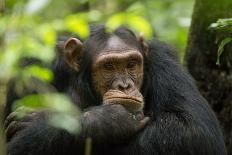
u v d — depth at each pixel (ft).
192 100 39.40
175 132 37.76
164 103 39.75
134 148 37.76
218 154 38.68
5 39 34.22
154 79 40.88
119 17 34.01
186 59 45.83
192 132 37.70
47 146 36.68
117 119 37.04
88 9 66.44
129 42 40.34
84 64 40.75
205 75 44.88
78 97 41.11
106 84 39.81
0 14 34.96
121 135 37.09
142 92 40.93
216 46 44.09
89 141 33.88
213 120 39.58
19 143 37.35
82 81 40.91
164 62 41.34
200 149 37.63
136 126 37.68
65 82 41.60
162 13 61.98
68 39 41.50
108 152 37.99
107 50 39.81
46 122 37.17
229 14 43.65
